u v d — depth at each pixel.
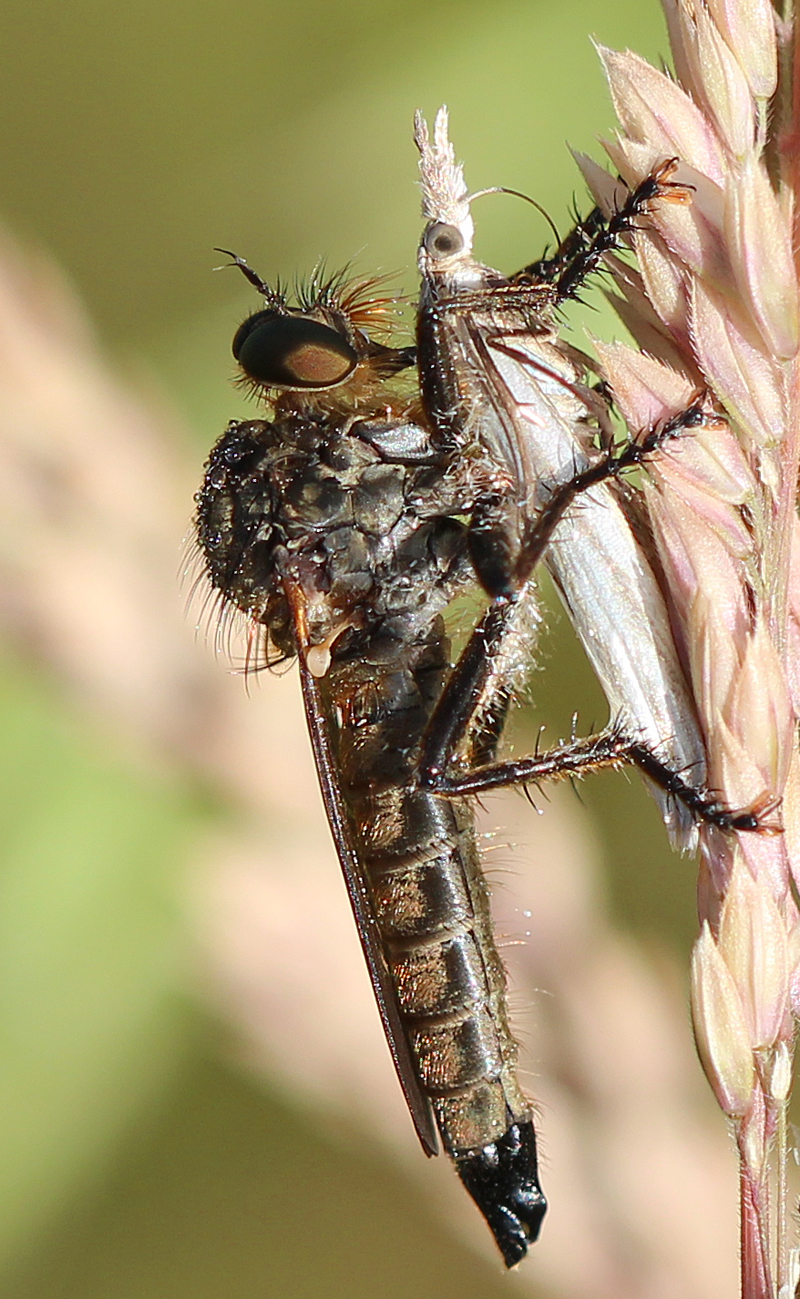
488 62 0.15
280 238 0.15
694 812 0.13
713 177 0.13
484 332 0.14
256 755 0.14
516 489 0.14
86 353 0.14
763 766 0.13
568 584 0.13
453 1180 0.14
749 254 0.13
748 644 0.13
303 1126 0.15
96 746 0.15
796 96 0.13
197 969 0.14
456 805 0.14
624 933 0.14
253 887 0.14
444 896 0.14
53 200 0.15
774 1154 0.13
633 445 0.13
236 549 0.14
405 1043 0.14
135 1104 0.15
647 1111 0.14
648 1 0.15
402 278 0.14
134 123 0.15
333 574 0.14
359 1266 0.15
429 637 0.14
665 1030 0.14
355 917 0.14
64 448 0.14
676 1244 0.14
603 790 0.14
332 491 0.14
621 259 0.13
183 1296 0.15
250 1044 0.14
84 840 0.15
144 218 0.15
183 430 0.15
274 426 0.14
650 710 0.13
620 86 0.13
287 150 0.15
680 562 0.13
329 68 0.15
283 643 0.14
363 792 0.14
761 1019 0.13
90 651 0.14
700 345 0.13
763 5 0.13
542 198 0.15
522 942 0.14
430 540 0.14
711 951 0.13
